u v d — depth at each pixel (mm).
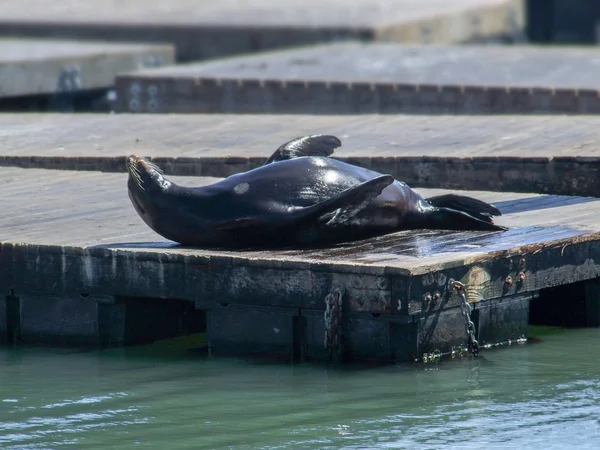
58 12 114812
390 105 70438
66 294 39031
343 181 37562
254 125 59719
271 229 36875
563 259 38500
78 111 85750
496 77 72688
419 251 36500
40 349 38969
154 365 36688
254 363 36469
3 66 79188
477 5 114812
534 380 34281
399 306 34562
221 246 37844
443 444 29344
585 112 66250
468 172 49594
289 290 35969
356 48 89625
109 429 30969
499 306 37500
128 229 40875
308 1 122750
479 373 34938
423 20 103375
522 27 122625
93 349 38781
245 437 30172
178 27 102500
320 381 34406
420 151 51406
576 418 31000
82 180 49594
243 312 36969
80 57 84000
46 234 40375
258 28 100250
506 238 38250
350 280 35062
